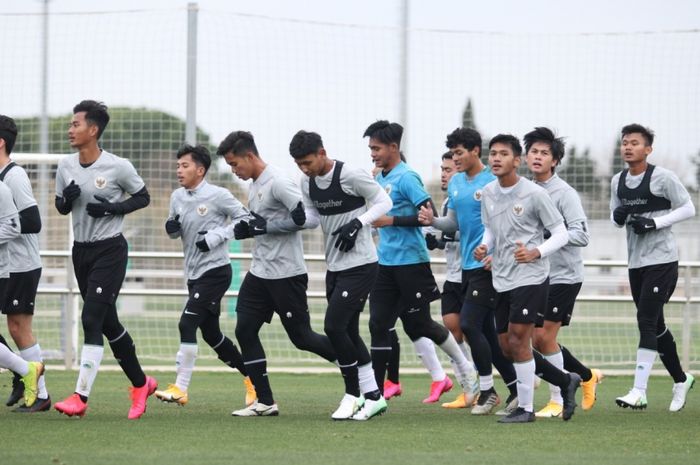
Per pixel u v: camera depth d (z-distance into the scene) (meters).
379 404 24.19
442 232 28.25
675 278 26.38
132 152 40.41
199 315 25.95
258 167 23.72
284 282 23.81
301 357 41.72
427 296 26.28
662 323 26.52
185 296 36.31
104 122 23.31
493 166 22.62
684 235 41.75
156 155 40.44
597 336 46.78
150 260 41.41
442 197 41.47
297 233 23.94
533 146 24.89
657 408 27.25
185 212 26.30
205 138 39.81
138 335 45.59
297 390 31.03
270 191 23.50
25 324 25.09
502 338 24.03
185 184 26.20
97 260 23.12
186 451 18.77
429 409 26.91
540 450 19.27
